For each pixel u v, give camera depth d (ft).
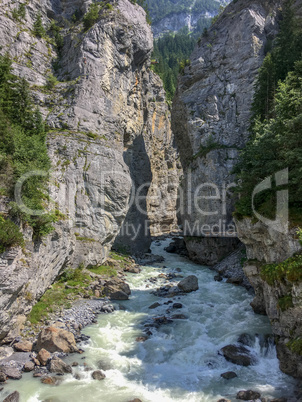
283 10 159.33
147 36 166.20
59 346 56.65
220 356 57.06
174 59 429.38
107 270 108.37
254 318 71.05
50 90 132.46
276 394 46.37
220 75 158.10
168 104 259.39
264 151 72.08
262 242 68.44
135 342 61.77
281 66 115.55
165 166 240.94
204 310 77.15
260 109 119.65
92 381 49.55
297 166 60.95
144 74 185.98
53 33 159.63
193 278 96.17
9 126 79.46
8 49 134.10
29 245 63.77
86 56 136.26
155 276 111.96
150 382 49.98
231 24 163.02
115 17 149.07
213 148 142.92
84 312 74.23
